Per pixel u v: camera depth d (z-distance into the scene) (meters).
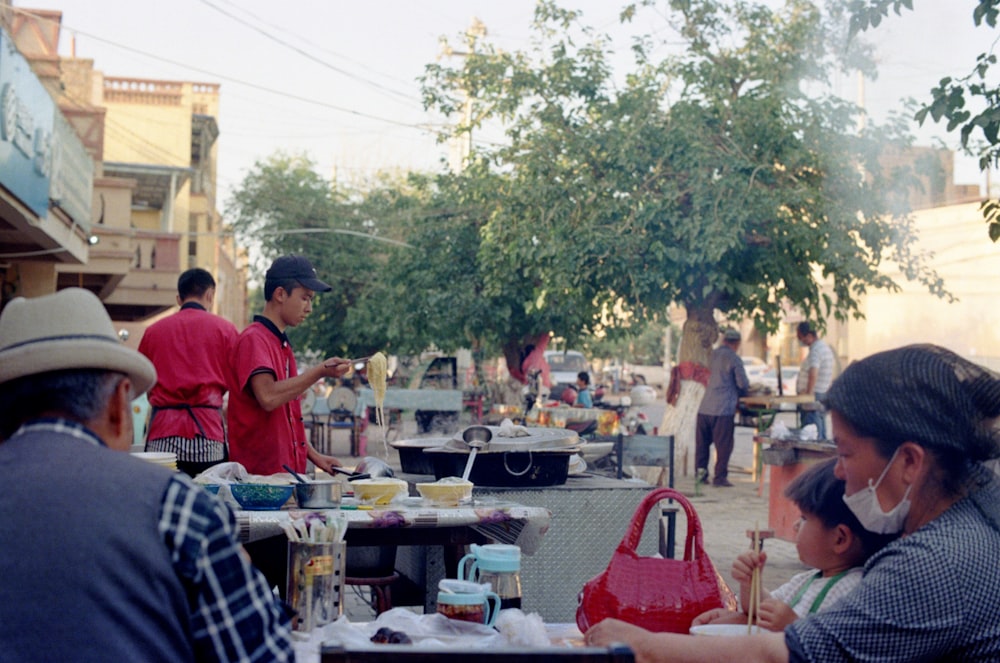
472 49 15.41
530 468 5.01
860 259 12.56
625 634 2.52
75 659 1.87
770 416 13.55
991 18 4.58
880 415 2.41
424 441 5.57
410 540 3.97
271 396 4.91
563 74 14.08
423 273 20.19
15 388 2.08
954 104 4.64
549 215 13.47
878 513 2.47
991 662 2.31
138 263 22.33
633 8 13.21
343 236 31.23
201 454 5.74
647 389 15.16
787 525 8.12
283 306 5.20
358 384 24.27
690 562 2.93
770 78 12.99
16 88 10.90
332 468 5.36
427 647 1.90
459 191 19.98
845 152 12.54
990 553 2.34
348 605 6.53
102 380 2.12
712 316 14.00
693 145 12.31
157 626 1.94
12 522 1.93
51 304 2.11
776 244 12.79
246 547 4.21
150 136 33.12
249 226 32.34
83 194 15.99
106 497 1.97
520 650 1.88
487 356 23.66
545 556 5.05
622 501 5.15
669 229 12.84
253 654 2.02
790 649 2.37
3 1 16.02
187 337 5.79
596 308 14.31
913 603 2.31
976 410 2.43
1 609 1.88
